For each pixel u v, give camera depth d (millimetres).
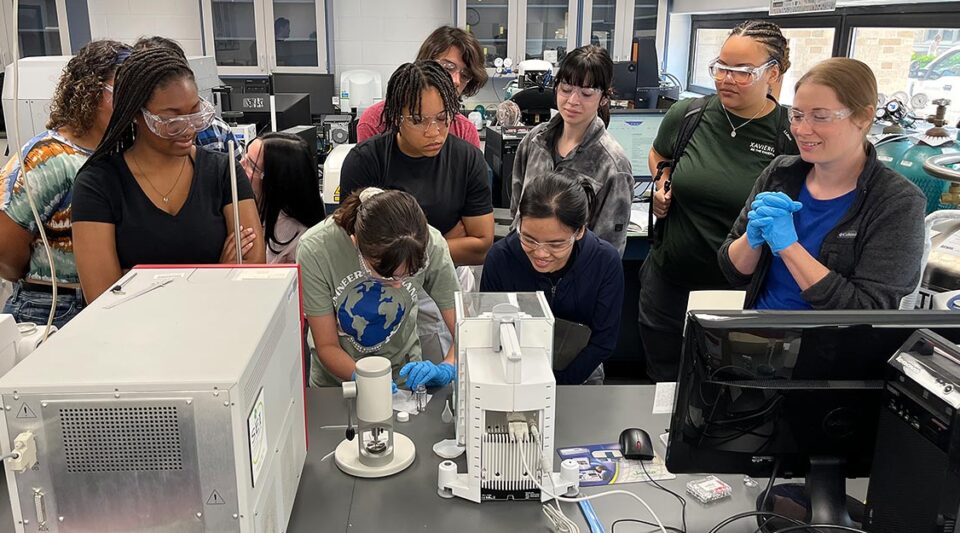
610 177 2287
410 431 1441
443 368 1587
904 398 1018
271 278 1246
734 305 1871
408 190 2119
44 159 1688
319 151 3887
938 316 1122
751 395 1131
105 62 1717
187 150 1559
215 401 902
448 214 2164
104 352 964
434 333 2043
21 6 5379
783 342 1103
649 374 2711
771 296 1668
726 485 1283
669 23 5746
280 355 1140
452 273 1717
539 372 1188
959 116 2893
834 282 1484
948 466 929
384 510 1210
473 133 2686
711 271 2262
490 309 1324
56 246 1756
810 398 1132
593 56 2211
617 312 1753
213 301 1142
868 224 1487
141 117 1492
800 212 1614
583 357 1739
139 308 1115
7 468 902
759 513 1156
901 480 1025
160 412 902
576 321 1756
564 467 1245
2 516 1152
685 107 2375
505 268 1740
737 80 2072
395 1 5961
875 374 1121
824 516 1140
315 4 5535
